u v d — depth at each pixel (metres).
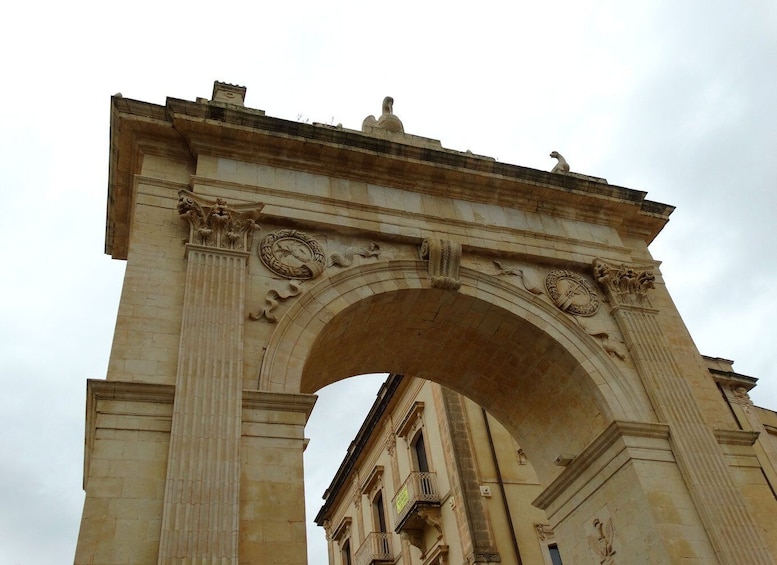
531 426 18.92
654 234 20.95
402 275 16.23
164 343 12.84
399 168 17.81
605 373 16.59
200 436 11.48
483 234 17.88
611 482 15.66
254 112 16.78
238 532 10.70
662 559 13.95
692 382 17.30
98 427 11.28
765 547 14.23
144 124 15.75
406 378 30.86
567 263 18.44
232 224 14.77
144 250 14.09
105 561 10.03
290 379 13.34
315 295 14.81
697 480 14.88
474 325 17.31
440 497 26.42
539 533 23.66
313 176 17.02
